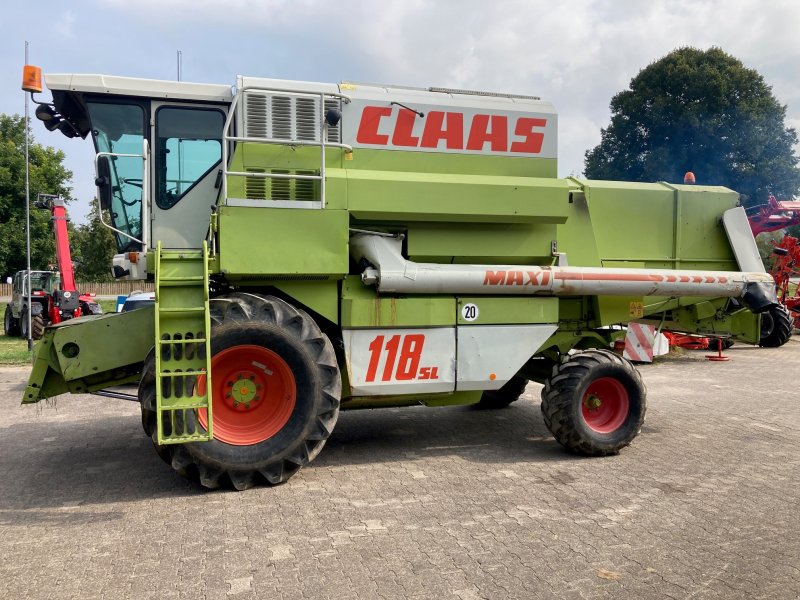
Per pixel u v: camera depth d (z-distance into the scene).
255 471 4.70
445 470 5.25
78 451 5.89
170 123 5.43
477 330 5.54
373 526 4.02
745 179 31.70
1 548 3.71
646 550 3.68
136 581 3.29
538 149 5.89
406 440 6.28
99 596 3.14
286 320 4.77
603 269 5.79
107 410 7.86
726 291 6.19
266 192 5.19
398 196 5.21
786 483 4.90
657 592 3.20
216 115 5.50
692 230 6.61
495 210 5.48
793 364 11.70
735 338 6.92
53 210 16.47
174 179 5.46
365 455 5.72
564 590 3.21
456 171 5.66
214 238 4.95
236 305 4.66
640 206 6.45
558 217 5.66
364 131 5.45
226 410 4.80
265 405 4.90
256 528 3.99
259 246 4.85
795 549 3.71
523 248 5.82
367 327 5.27
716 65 32.31
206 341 4.31
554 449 5.94
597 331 6.70
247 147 5.17
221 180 5.36
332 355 4.91
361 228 5.44
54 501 4.50
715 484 4.88
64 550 3.68
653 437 6.33
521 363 5.67
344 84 5.53
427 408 7.89
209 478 4.61
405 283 5.23
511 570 3.42
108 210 5.45
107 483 4.91
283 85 5.32
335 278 5.19
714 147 32.25
